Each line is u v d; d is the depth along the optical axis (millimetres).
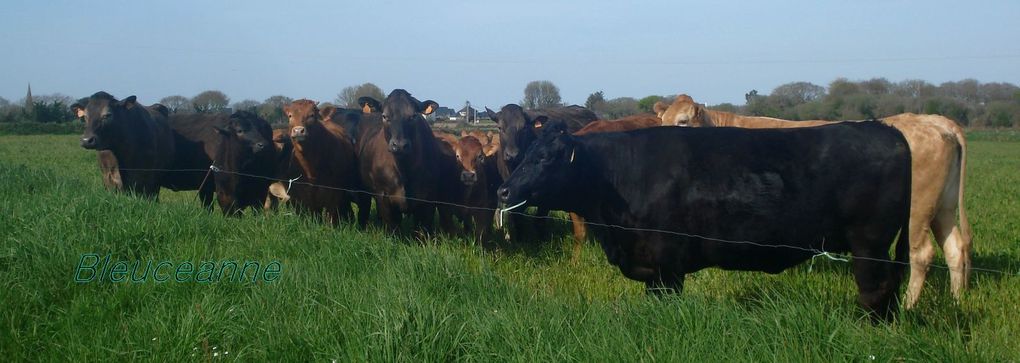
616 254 6988
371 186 10867
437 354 5000
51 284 6711
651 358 4727
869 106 56031
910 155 6398
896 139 6363
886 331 5039
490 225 10680
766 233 6461
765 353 4750
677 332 5094
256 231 8398
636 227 6730
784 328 5070
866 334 4922
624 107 48000
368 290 6246
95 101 12156
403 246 8000
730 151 6543
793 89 57469
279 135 12102
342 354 5043
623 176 6742
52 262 7031
